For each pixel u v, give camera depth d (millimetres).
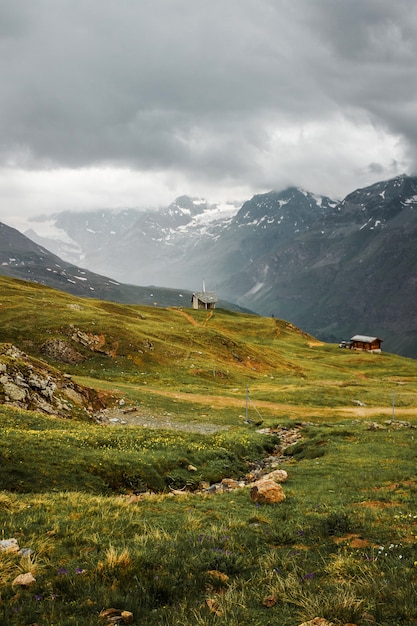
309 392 84062
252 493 21484
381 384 106875
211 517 17672
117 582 10500
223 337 125312
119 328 100000
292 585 9992
